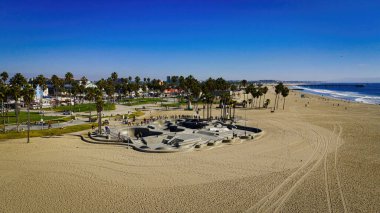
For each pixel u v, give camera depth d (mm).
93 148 74562
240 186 48812
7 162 62125
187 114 149875
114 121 119500
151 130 97500
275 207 41156
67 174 54844
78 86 186750
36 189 47812
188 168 58281
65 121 116688
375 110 163750
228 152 70625
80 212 39875
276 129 103062
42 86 183750
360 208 40688
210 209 40625
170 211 40094
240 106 187750
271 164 60719
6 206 41594
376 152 69812
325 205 41688
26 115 133375
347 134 92812
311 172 55625
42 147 74875
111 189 47781
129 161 63000
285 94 179125
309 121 122938
